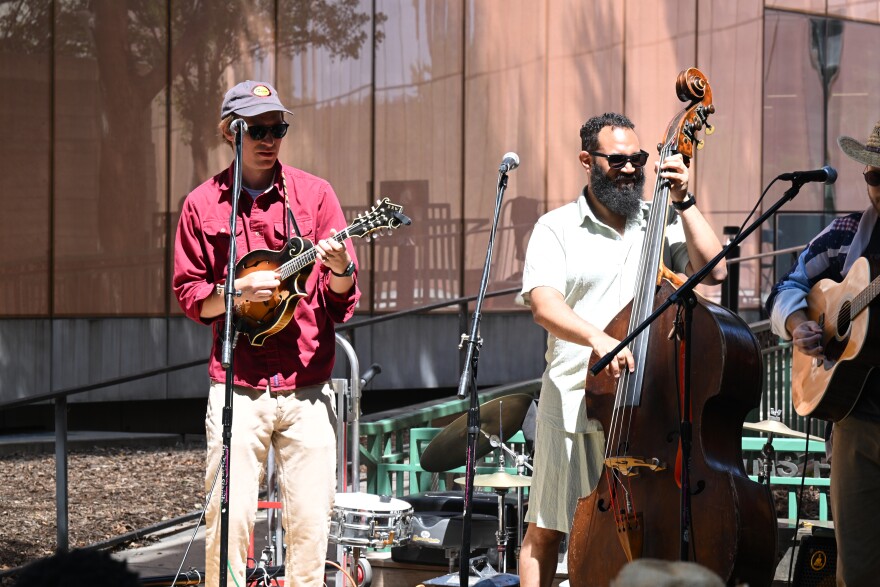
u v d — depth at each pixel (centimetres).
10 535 907
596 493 505
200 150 1485
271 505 645
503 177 511
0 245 1359
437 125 1622
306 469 528
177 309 1477
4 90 1367
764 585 462
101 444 1322
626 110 1784
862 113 2078
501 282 1659
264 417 522
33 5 1384
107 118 1430
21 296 1373
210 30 1487
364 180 1571
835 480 494
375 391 1574
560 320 511
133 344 1443
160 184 1465
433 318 1596
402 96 1598
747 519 458
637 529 480
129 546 873
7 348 1357
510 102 1675
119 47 1437
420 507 734
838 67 2056
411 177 1599
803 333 493
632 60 1792
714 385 471
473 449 489
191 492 1099
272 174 543
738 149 1912
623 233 538
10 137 1371
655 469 475
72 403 1416
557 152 1717
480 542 687
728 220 1895
